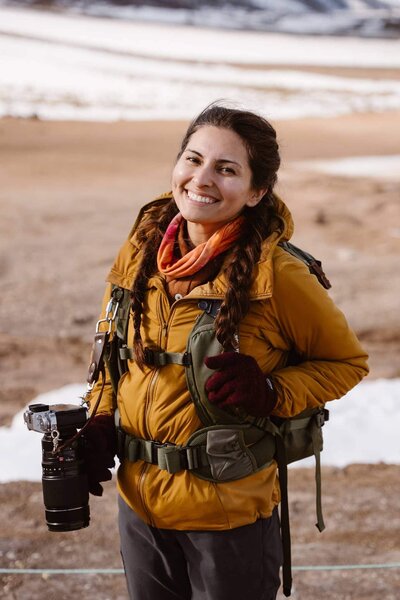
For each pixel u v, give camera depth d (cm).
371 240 2119
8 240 2020
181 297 356
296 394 349
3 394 1135
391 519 736
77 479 366
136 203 2550
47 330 1416
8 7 15575
